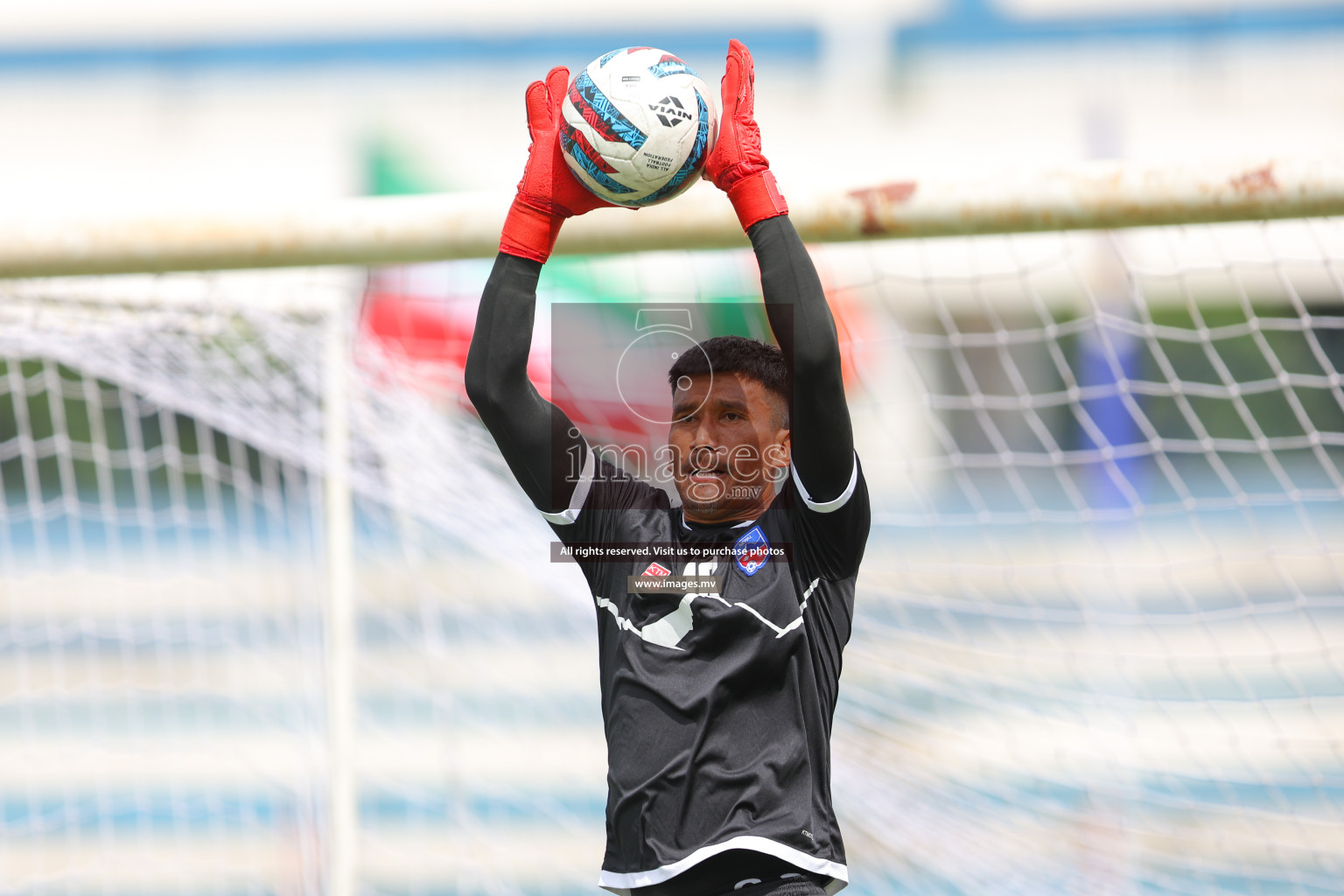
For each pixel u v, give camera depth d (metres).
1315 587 30.08
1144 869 17.89
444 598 23.22
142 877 22.06
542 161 7.98
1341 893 17.95
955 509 32.25
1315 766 22.23
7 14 46.81
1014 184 10.85
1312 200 10.27
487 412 7.96
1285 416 34.50
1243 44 46.34
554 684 24.84
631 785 7.43
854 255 17.55
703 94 8.00
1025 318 34.47
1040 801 17.50
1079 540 30.39
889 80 48.06
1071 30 47.19
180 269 11.77
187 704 25.56
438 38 48.94
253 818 23.34
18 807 23.88
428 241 11.48
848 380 17.70
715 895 7.23
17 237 11.66
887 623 20.45
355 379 15.51
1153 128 46.44
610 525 8.27
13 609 26.88
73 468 32.25
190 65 47.75
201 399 15.51
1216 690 26.02
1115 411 33.78
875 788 16.61
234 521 30.73
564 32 49.00
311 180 47.84
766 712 7.58
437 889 21.27
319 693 16.36
